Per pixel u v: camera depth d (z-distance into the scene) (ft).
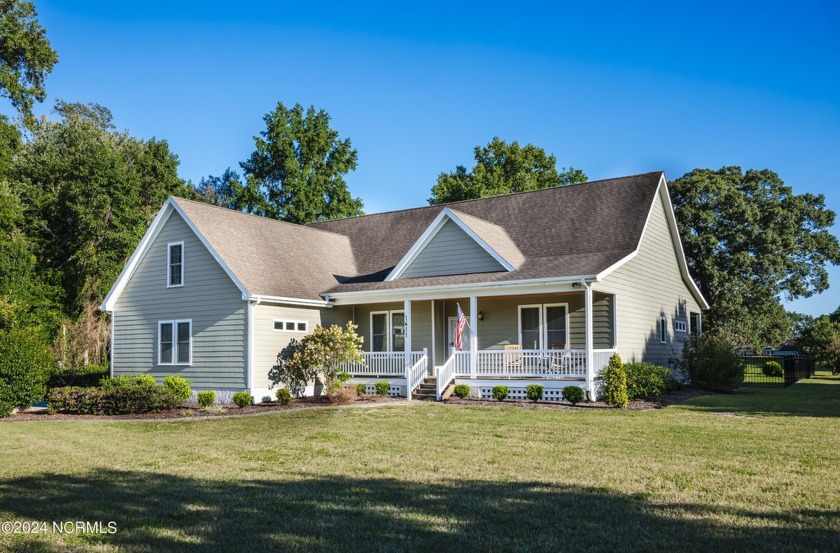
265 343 75.05
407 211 103.55
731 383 83.41
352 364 80.23
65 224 130.72
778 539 22.41
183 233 80.64
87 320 123.03
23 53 114.11
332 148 163.43
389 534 23.61
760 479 31.50
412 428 50.08
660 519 24.95
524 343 77.00
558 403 65.31
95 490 31.32
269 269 80.07
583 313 73.82
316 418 57.00
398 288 76.43
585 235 79.41
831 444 40.98
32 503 28.96
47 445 45.96
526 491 29.63
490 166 169.99
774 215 144.87
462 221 78.38
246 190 157.79
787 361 100.32
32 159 134.72
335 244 98.73
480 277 74.64
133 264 84.17
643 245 81.66
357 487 30.91
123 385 71.26
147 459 39.70
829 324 144.15
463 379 72.95
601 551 21.54
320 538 23.29
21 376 65.98
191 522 25.53
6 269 109.40
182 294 79.87
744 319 141.59
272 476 33.83
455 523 24.79
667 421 51.78
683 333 97.60
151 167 151.64
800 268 148.46
